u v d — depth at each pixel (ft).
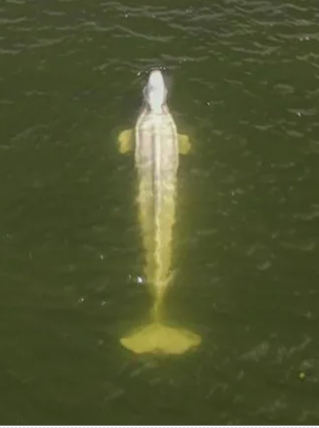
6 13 86.58
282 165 71.31
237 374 56.70
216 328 59.16
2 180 68.74
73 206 67.10
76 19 86.22
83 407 54.65
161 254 62.69
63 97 77.00
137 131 71.97
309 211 67.51
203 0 89.97
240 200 68.23
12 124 73.72
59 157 71.10
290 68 81.76
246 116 76.07
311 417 54.44
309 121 75.72
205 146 72.69
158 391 55.67
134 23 86.12
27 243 64.28
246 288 61.87
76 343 57.93
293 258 64.03
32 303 60.34
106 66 80.69
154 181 67.31
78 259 63.26
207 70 81.00
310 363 57.31
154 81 76.33
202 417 54.39
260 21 87.30
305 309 60.59
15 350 57.47
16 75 79.10
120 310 59.98
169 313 59.88
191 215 66.54
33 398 54.95
